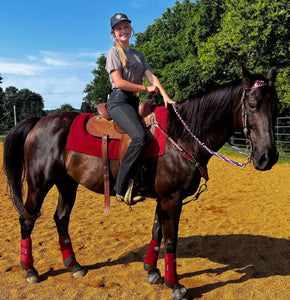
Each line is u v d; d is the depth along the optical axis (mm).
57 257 3557
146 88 2629
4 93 84562
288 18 13781
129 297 2713
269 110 2283
